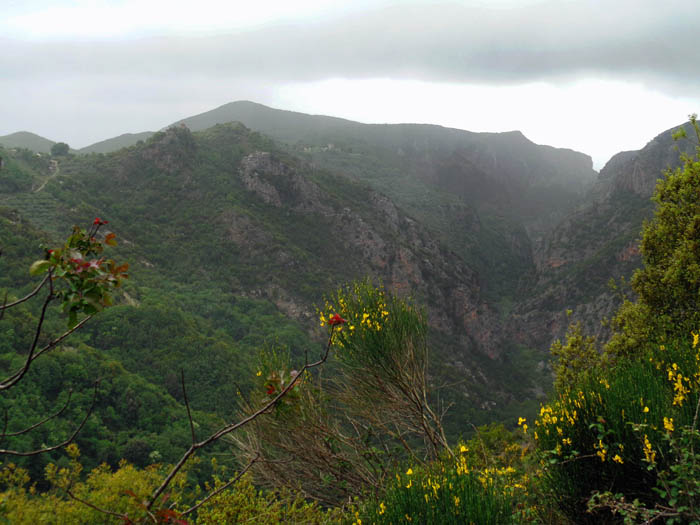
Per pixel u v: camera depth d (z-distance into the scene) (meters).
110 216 109.31
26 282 52.78
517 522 3.21
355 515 3.87
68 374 41.50
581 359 10.31
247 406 4.92
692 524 2.67
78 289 1.80
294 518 4.69
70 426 35.88
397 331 5.41
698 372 3.57
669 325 8.23
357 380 5.39
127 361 57.12
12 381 1.81
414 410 5.39
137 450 36.97
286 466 5.07
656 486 3.19
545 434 3.78
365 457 5.01
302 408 4.88
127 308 65.88
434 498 3.19
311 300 106.69
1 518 3.20
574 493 3.54
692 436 2.88
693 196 9.12
